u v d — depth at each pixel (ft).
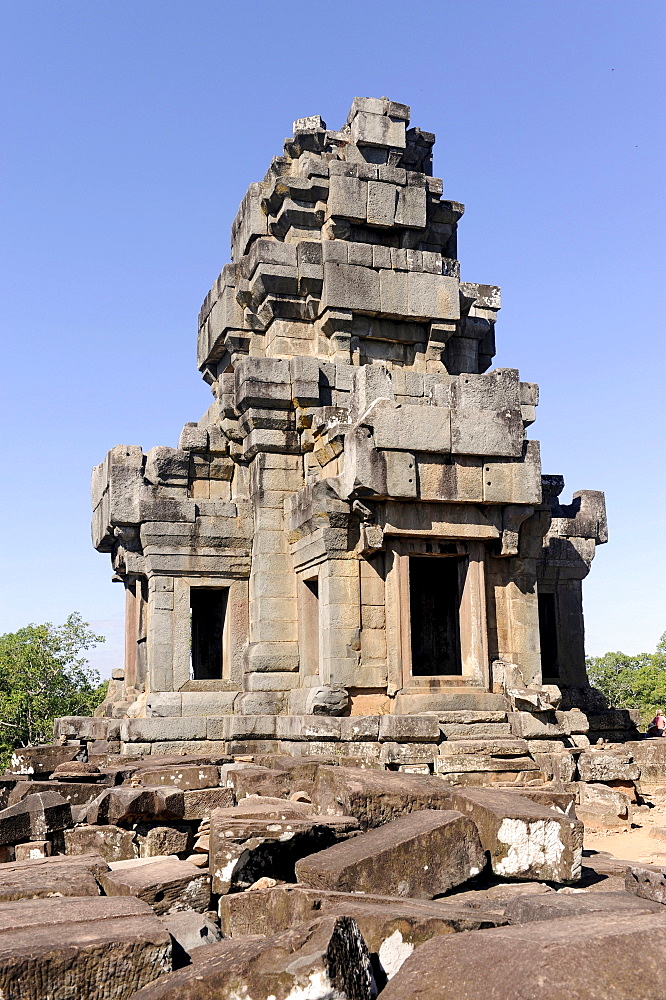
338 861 31.22
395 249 81.35
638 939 20.13
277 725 71.46
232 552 78.07
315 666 73.51
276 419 77.82
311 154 82.33
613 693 228.02
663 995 18.71
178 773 48.80
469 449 66.33
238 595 78.18
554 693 65.72
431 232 84.99
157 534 76.59
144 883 31.50
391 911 25.41
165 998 20.63
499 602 69.56
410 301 80.43
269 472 77.77
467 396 67.15
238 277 83.66
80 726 81.00
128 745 71.15
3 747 177.68
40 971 21.21
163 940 22.70
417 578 82.69
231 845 33.45
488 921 25.13
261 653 74.43
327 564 66.69
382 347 81.46
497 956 19.97
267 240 80.28
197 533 77.30
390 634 65.98
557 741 64.69
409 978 20.34
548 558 91.50
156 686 75.15
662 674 221.46
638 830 53.93
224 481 82.69
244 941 23.91
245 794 46.65
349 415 70.13
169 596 76.48
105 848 42.16
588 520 93.81
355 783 38.14
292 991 20.21
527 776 58.90
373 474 64.08
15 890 28.35
